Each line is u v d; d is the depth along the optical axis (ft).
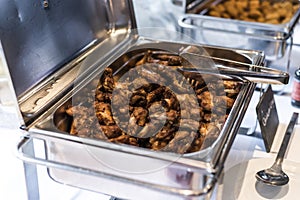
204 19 5.05
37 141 3.07
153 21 5.97
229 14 5.92
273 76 3.22
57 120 3.00
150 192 2.70
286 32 4.74
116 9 4.10
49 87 3.24
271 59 4.85
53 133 2.76
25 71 3.09
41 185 3.51
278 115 4.15
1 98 3.14
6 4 2.96
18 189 3.46
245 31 4.91
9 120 4.01
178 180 2.53
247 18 5.82
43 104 3.03
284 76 3.21
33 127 2.83
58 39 3.49
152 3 5.84
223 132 2.73
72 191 3.45
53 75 3.35
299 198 3.15
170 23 5.87
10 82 2.87
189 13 5.56
